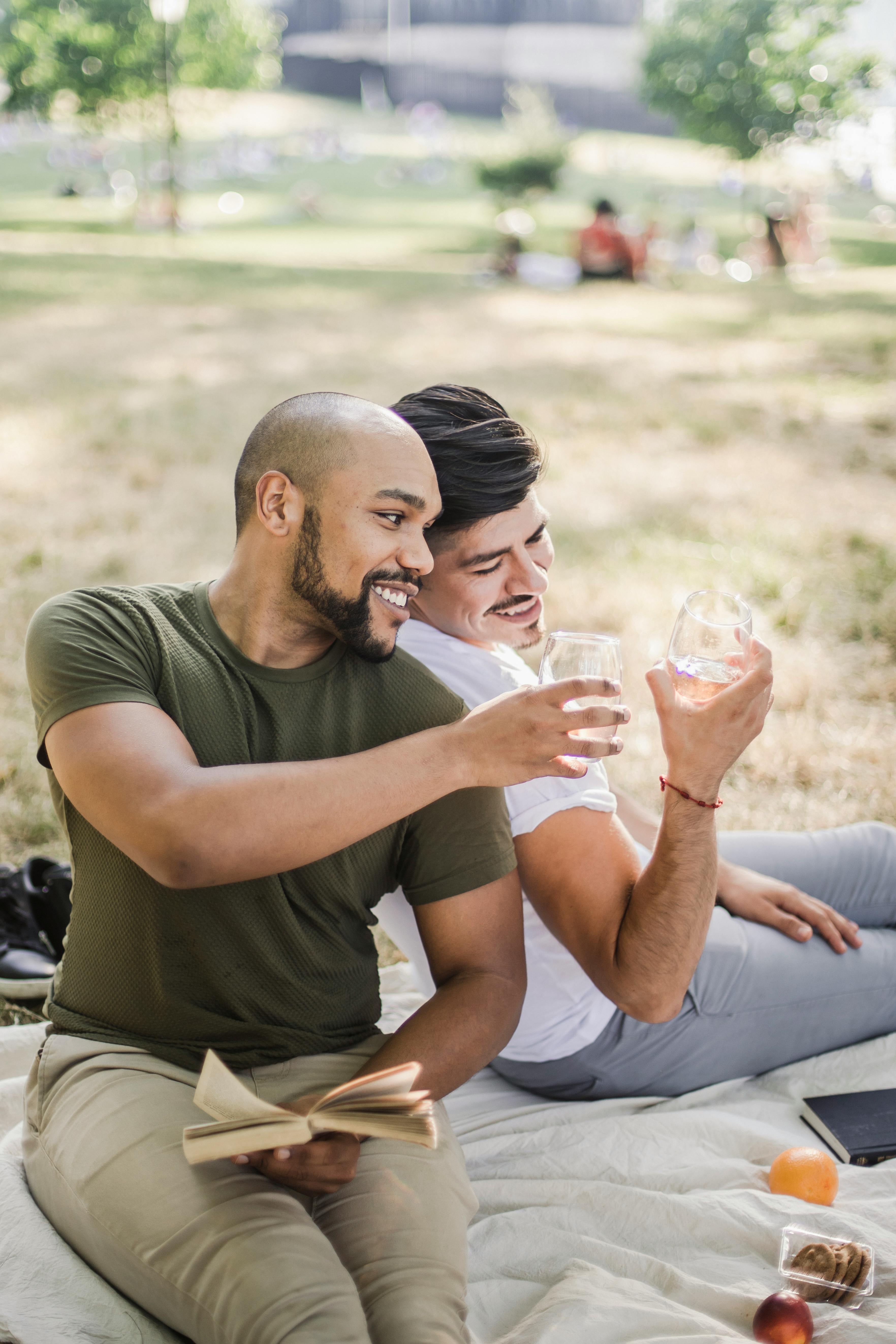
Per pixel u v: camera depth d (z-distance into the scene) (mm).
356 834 1536
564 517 6570
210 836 1487
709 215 29625
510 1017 1780
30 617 5035
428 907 1806
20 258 18328
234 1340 1392
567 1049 2176
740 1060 2281
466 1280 1653
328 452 1646
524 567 2119
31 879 2939
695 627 1770
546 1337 1602
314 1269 1413
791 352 11633
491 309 14609
